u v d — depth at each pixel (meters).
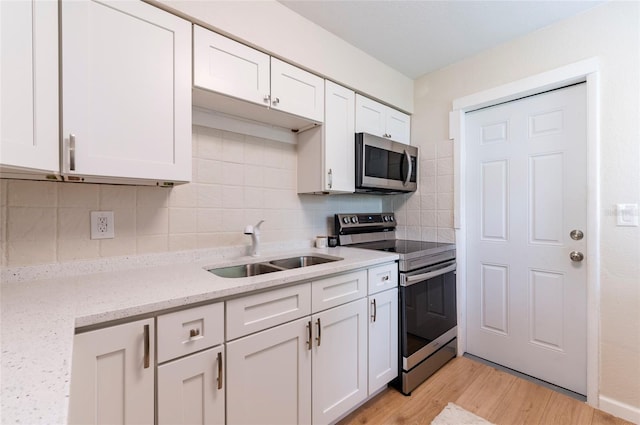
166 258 1.50
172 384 0.97
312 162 1.95
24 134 0.83
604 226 1.61
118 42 1.08
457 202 2.26
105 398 0.85
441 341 2.09
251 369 1.16
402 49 2.07
